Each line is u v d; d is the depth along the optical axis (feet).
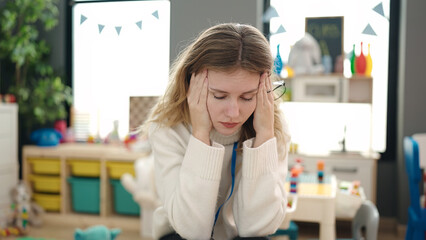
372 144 8.80
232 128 2.56
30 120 9.70
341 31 8.69
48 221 9.27
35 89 9.44
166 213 2.92
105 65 4.50
